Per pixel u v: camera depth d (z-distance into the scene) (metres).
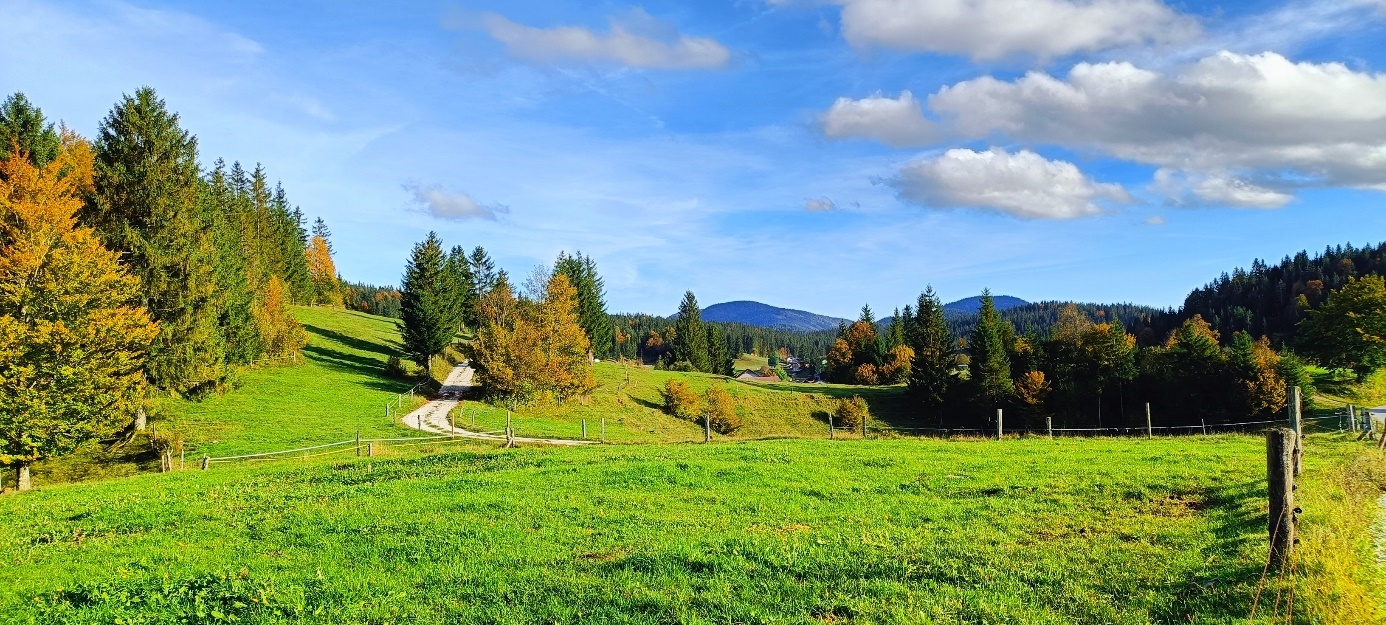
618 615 10.16
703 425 85.06
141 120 44.94
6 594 12.90
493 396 68.56
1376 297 71.31
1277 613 8.77
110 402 36.38
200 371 47.44
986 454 25.08
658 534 15.16
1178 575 10.74
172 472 31.14
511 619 10.27
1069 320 95.88
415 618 10.57
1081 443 28.30
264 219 106.25
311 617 10.73
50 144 44.50
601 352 111.62
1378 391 73.38
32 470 39.00
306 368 75.50
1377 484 15.62
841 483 20.39
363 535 16.14
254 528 17.78
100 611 11.16
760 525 15.76
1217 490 16.70
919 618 9.54
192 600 11.34
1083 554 12.17
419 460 29.33
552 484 21.58
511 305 77.38
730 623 9.71
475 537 15.41
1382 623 8.03
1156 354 79.81
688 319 138.75
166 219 45.72
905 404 95.19
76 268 34.44
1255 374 64.94
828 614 9.90
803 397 95.94
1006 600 10.09
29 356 32.91
